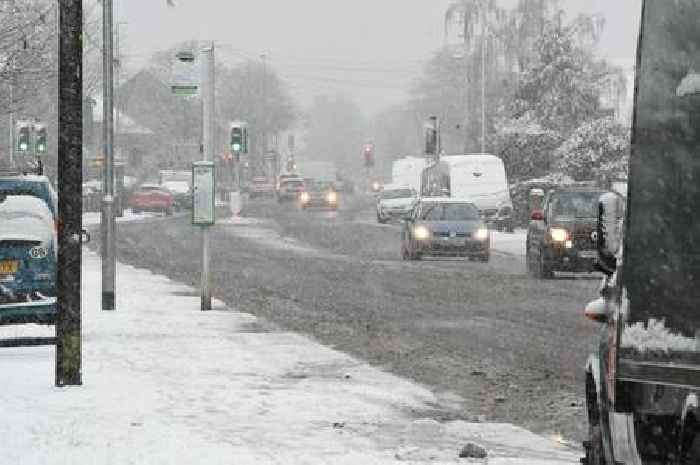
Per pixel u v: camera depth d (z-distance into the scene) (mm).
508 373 23609
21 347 27078
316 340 28625
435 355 26094
